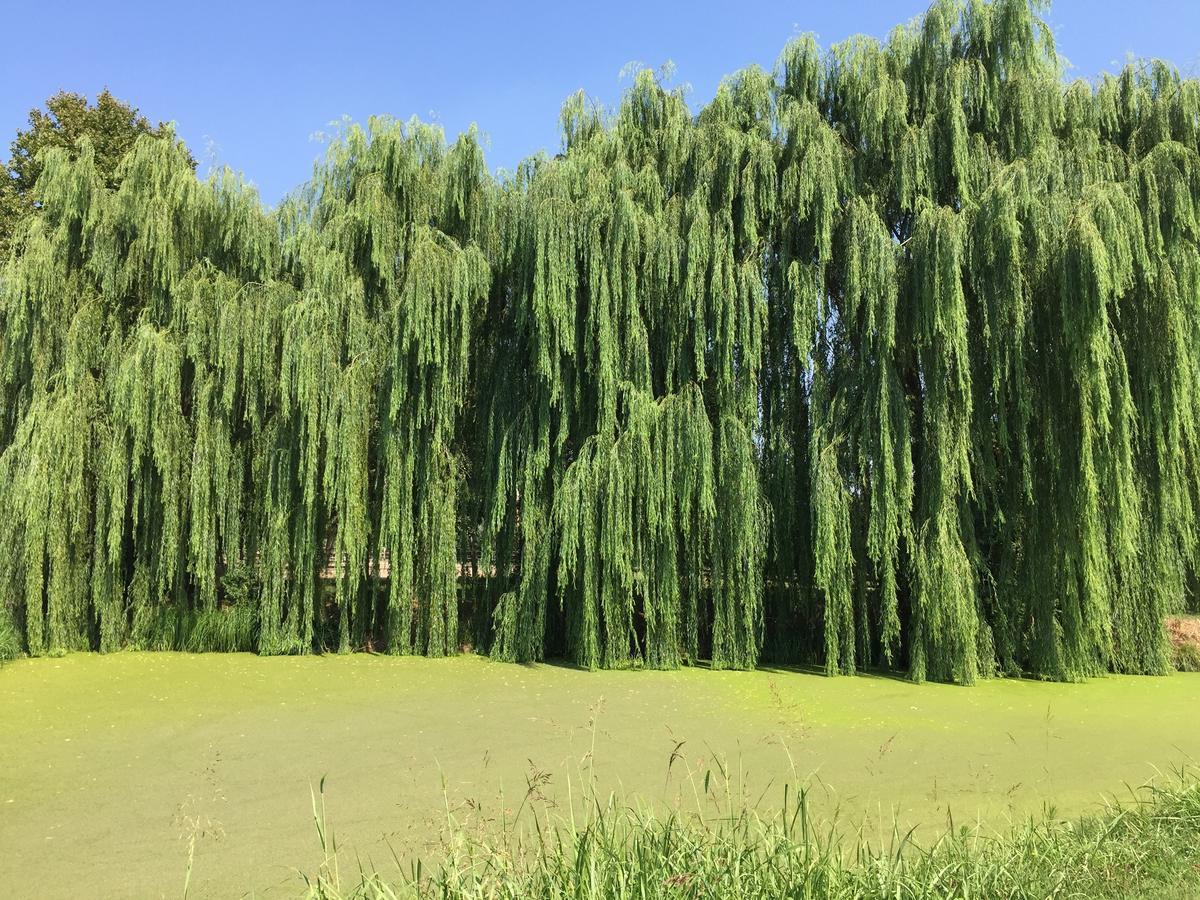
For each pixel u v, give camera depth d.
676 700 10.89
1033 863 4.98
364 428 13.48
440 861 5.73
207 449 13.38
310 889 4.63
